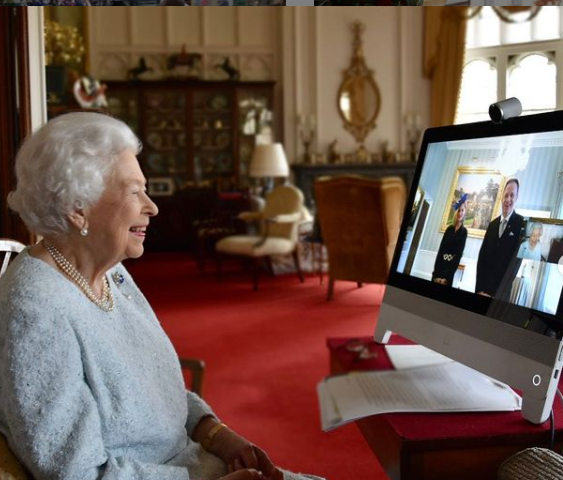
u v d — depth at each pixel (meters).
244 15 8.73
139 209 1.11
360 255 5.08
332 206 5.06
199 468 1.21
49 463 0.94
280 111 8.83
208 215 8.41
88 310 1.08
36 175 1.06
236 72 8.52
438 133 1.38
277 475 1.24
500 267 1.15
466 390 1.25
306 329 4.46
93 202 1.07
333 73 8.65
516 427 1.09
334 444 2.58
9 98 2.44
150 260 7.80
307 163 8.41
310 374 3.48
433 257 1.31
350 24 8.59
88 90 6.47
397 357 1.45
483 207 1.22
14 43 2.41
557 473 0.92
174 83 8.45
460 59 7.57
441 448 1.05
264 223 6.03
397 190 4.86
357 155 8.61
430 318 1.27
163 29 8.66
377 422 1.20
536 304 1.06
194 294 5.72
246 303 5.30
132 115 8.52
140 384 1.12
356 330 4.41
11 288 1.01
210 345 4.09
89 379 1.04
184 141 8.63
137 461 1.06
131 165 1.11
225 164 8.74
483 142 1.25
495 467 1.08
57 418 0.95
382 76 8.65
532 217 1.10
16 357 0.95
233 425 2.82
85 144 1.06
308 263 6.97
